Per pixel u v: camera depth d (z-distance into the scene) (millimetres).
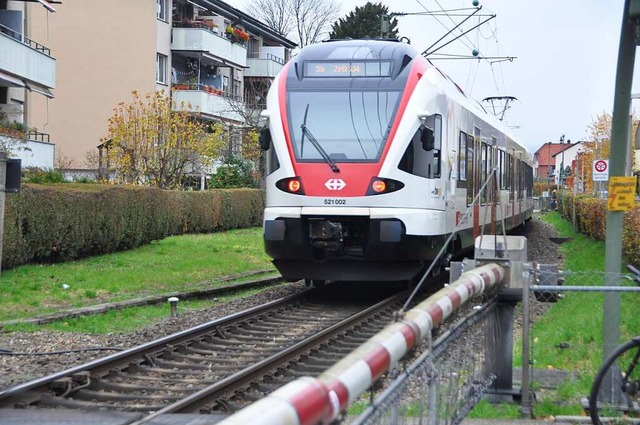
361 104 15344
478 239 8227
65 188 20359
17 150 27609
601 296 14164
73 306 14984
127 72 46438
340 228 14828
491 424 7156
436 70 16844
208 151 36562
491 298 7875
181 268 20969
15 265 18344
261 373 9391
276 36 66062
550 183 103250
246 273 21672
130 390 8859
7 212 17562
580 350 10492
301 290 18453
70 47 46156
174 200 30312
